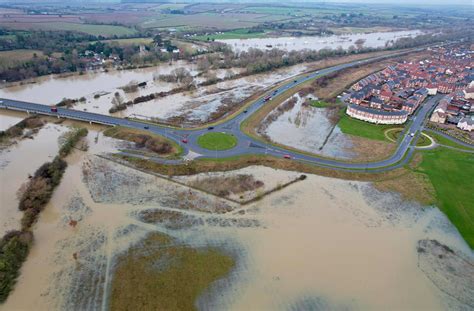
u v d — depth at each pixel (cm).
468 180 13788
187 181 13200
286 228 10900
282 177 13662
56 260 9419
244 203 12019
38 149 15650
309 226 11025
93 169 13925
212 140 16438
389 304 8512
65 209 11519
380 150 16162
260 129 18250
